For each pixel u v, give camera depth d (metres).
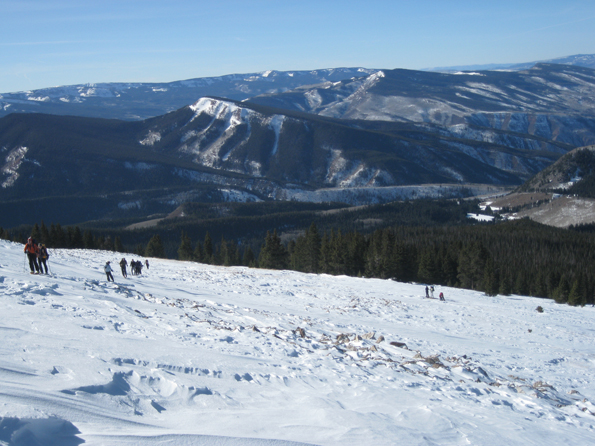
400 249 81.12
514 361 22.09
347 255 86.56
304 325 21.98
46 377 8.38
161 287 29.75
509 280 89.38
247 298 31.38
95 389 8.29
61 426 6.73
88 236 104.69
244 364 11.82
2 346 9.62
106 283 24.12
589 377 20.89
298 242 99.31
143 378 9.34
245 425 8.15
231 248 117.50
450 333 28.45
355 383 12.08
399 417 9.64
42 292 17.03
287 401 9.81
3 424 6.16
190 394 9.18
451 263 91.31
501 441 9.24
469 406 11.62
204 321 17.62
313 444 7.63
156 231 195.12
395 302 40.41
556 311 48.25
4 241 44.91
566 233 147.38
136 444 6.63
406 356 17.84
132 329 13.78
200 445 6.99
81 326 12.73
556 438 10.13
